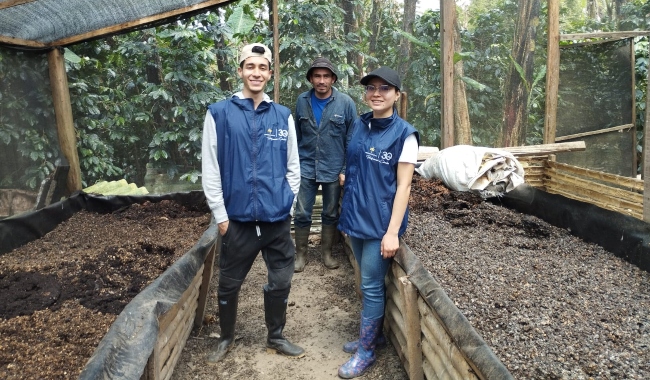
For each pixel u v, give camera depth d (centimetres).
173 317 231
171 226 374
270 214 250
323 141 408
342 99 405
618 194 350
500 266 267
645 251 266
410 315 236
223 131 243
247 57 241
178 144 569
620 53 536
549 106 504
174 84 565
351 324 336
